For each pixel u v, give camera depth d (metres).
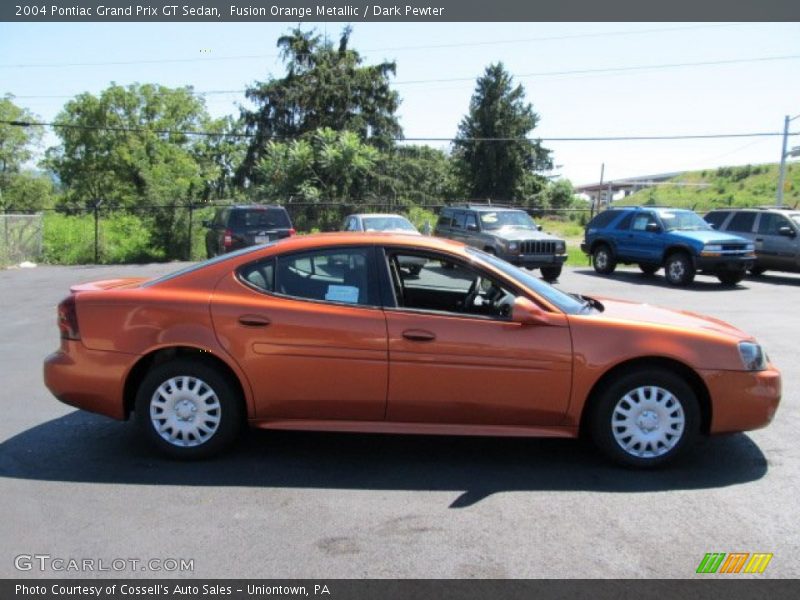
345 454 4.80
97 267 20.45
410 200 49.22
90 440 5.03
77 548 3.41
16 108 51.28
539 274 18.55
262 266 4.61
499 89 62.22
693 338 4.46
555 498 4.05
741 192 63.62
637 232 17.05
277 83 45.88
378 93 46.47
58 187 60.84
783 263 16.69
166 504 3.92
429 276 4.70
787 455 4.81
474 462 4.66
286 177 31.03
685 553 3.39
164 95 50.53
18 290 14.25
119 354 4.51
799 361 7.88
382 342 4.39
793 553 3.39
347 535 3.56
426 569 3.22
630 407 4.46
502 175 62.56
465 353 4.38
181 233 23.50
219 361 4.55
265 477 4.35
